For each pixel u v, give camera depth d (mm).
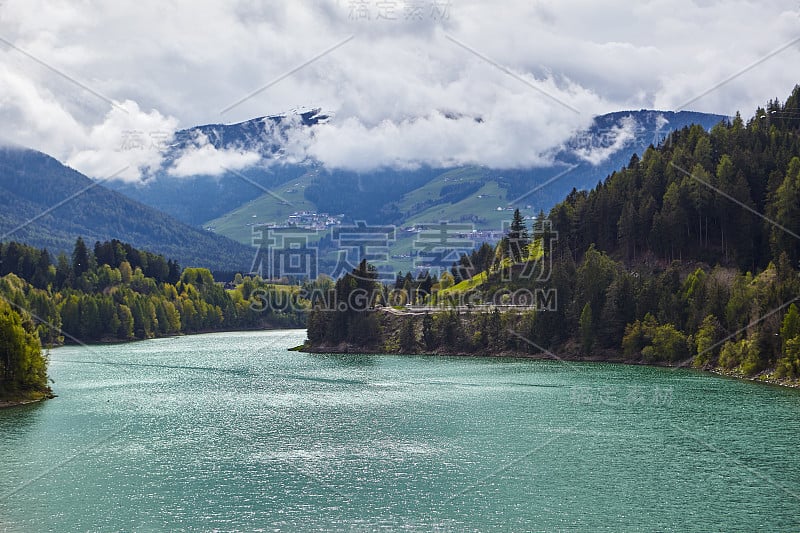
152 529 86938
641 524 87750
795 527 86875
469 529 86500
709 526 87188
